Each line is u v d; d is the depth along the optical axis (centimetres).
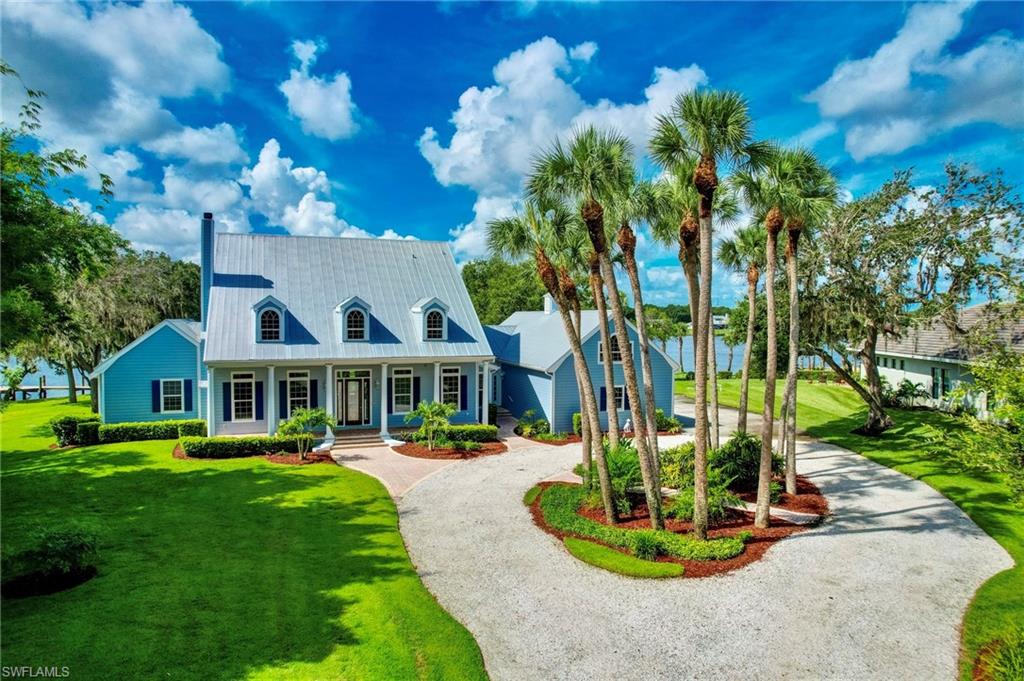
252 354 2389
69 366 3612
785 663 891
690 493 1577
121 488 1748
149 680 770
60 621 909
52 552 1029
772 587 1139
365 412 2675
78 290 3141
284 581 1102
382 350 2592
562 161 1380
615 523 1488
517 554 1312
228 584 1077
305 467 2036
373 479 1938
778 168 1509
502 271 5869
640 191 1642
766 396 1475
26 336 1280
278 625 936
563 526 1478
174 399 2592
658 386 2914
